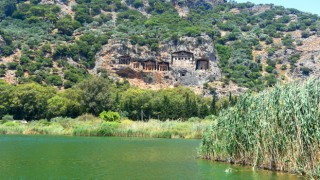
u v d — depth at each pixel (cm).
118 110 15188
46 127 11006
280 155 4422
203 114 14625
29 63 18662
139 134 10012
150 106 15038
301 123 4069
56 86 17850
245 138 4853
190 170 4694
